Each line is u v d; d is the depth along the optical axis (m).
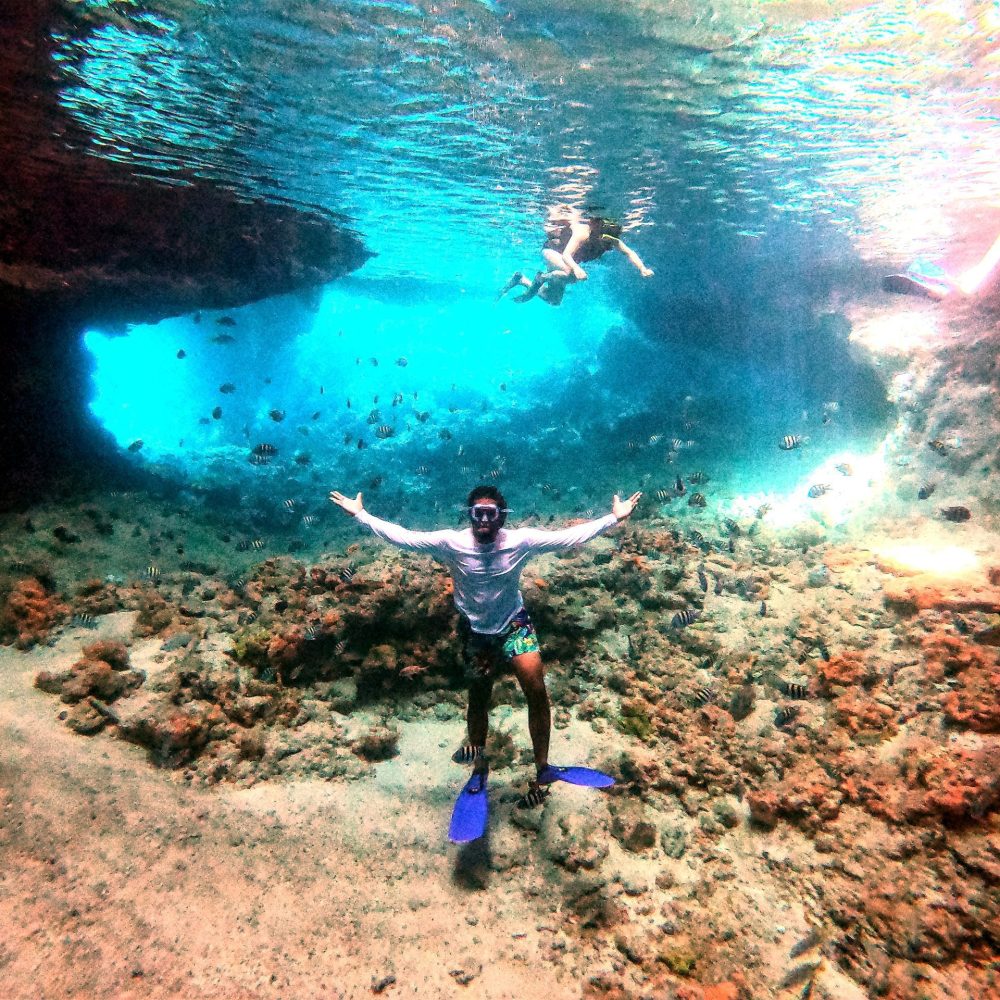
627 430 19.78
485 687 4.34
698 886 4.34
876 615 6.66
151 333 30.14
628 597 7.42
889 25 6.46
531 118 8.84
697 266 18.91
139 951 3.43
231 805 4.91
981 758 4.59
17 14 5.96
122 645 6.28
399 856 4.62
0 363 11.40
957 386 10.92
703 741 5.49
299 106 8.32
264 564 8.17
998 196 12.15
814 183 11.62
